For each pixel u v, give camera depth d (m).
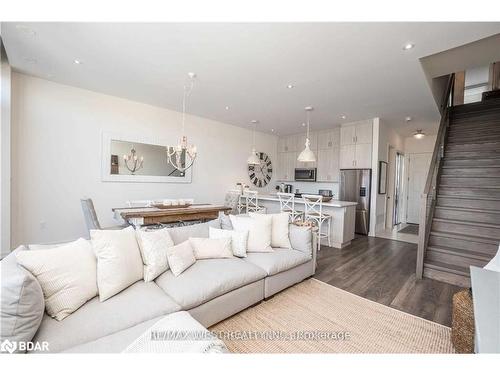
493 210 3.25
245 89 3.81
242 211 5.97
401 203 7.45
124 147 4.52
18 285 1.10
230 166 6.42
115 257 1.67
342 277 3.06
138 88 3.92
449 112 4.88
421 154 7.20
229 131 6.35
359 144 5.66
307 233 2.91
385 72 3.12
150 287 1.77
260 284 2.30
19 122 3.49
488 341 0.84
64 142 3.88
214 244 2.44
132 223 3.28
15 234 3.53
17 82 3.44
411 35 2.32
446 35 2.31
